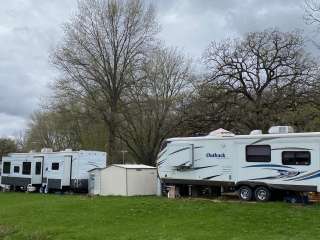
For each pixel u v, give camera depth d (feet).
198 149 91.66
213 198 90.79
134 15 169.99
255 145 83.61
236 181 85.56
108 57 167.53
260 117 130.00
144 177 109.91
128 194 107.04
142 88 172.14
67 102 167.84
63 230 68.03
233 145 86.48
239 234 58.54
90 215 77.92
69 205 89.20
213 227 63.41
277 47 136.56
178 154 94.22
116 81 168.25
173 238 57.41
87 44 166.30
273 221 65.00
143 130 179.93
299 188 78.02
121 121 170.81
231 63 139.44
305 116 123.03
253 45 137.90
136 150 184.03
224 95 137.39
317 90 129.18
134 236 60.44
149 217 73.56
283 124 125.08
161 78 177.47
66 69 166.40
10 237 66.80
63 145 276.62
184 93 174.40
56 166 130.82
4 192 140.77
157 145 177.58
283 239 54.49
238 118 133.49
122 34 169.17
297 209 71.87
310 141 77.25
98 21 167.84
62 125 180.86
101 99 167.22
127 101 171.73
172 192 95.55
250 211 71.87
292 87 132.77
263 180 82.17
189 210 76.07
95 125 177.78
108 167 112.37
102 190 113.50
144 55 171.94
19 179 142.00
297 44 136.05
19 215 84.12
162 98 176.86
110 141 167.94
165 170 96.99
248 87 137.90
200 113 138.92
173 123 165.99
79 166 126.72
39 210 86.53
